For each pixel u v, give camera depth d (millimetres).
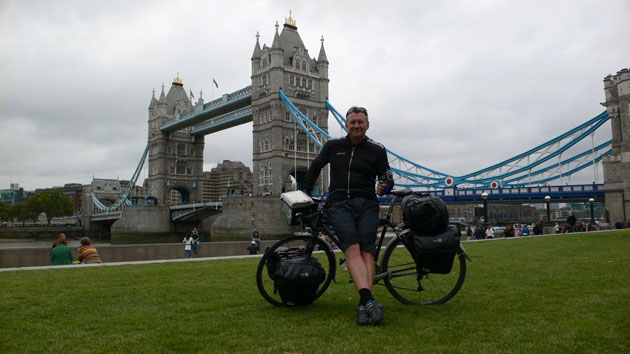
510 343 4086
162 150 124188
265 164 89438
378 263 5645
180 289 6828
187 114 112750
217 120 111062
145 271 8773
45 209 155250
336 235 5328
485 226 39375
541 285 6930
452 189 63844
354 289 6902
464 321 4832
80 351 3953
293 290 5473
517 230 36312
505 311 5281
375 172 5469
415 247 5234
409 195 5574
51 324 4840
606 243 15742
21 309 5508
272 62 88625
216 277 8023
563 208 142000
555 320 4836
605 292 6242
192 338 4309
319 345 4051
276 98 87562
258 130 92125
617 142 62000
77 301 5969
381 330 4504
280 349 3961
